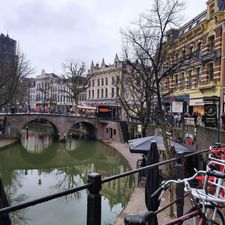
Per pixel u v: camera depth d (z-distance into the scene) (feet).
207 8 93.09
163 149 55.62
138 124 118.83
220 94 83.82
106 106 169.48
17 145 137.08
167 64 82.79
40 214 52.65
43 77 317.63
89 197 10.42
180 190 18.25
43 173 90.79
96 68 237.66
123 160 99.86
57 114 160.66
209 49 92.17
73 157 116.16
